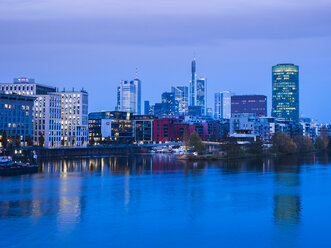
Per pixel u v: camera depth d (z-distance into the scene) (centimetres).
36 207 11150
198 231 9050
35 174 18650
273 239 8531
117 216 10238
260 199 12344
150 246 8138
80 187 14550
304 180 16512
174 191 13725
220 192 13538
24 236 8650
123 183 15600
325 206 11362
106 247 8081
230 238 8600
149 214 10444
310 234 8831
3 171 18250
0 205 11394
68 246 8119
